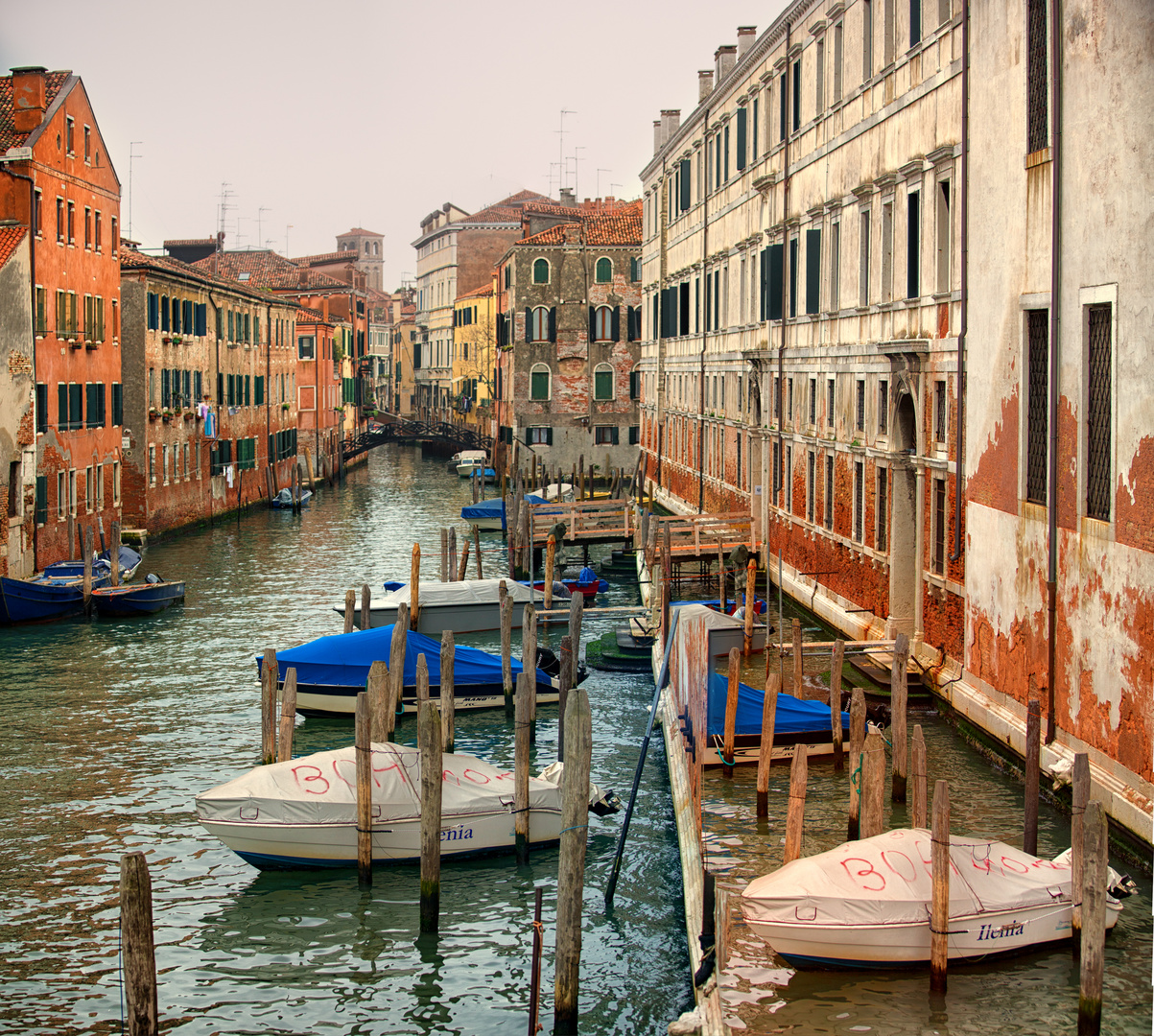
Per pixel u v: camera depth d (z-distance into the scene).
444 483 71.62
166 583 31.86
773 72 30.81
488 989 12.45
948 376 19.34
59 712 22.09
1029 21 15.94
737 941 12.57
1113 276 13.68
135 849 15.85
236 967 12.88
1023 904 11.94
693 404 43.69
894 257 22.03
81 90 35.84
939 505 20.28
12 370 30.36
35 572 32.22
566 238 64.56
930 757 17.62
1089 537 14.31
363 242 170.25
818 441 26.88
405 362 121.38
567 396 65.12
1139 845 13.05
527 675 15.40
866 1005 11.26
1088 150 14.22
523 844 15.45
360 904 14.30
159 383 43.69
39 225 32.47
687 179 44.56
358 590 34.97
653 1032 11.53
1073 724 14.79
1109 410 14.00
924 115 20.34
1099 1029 10.09
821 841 15.20
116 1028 11.71
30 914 14.02
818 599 26.72
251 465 57.53
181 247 91.19
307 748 20.19
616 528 37.41
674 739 17.52
